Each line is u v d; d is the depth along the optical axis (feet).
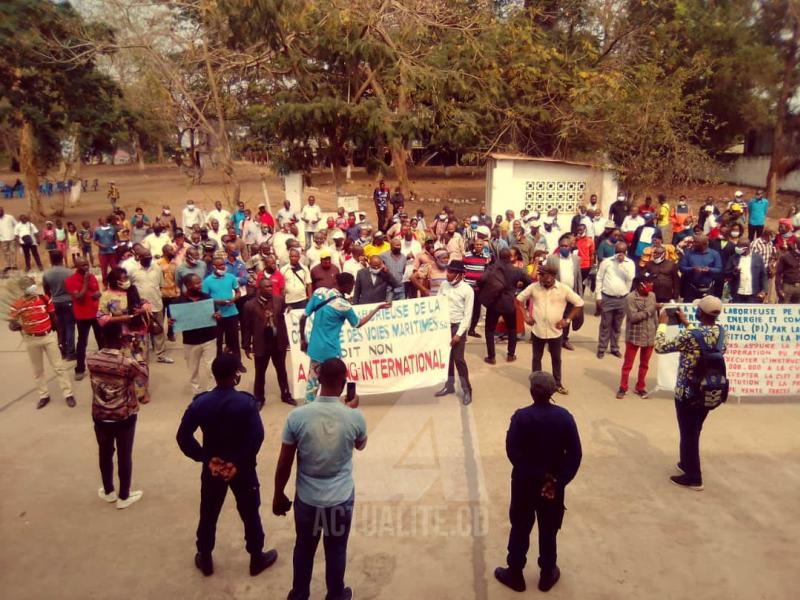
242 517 16.30
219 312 29.60
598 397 28.73
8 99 81.71
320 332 24.53
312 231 65.46
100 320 27.43
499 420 26.11
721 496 20.26
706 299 20.03
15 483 21.38
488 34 79.10
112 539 18.15
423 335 28.78
